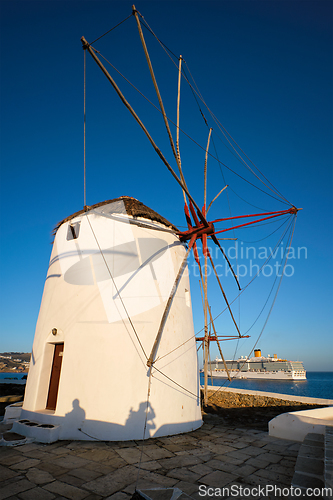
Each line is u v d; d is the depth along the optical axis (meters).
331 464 3.73
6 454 5.45
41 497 3.82
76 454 5.52
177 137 6.86
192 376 8.59
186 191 6.71
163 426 7.09
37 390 7.38
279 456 5.72
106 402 6.61
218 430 8.12
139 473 4.70
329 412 7.91
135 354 7.17
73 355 7.05
